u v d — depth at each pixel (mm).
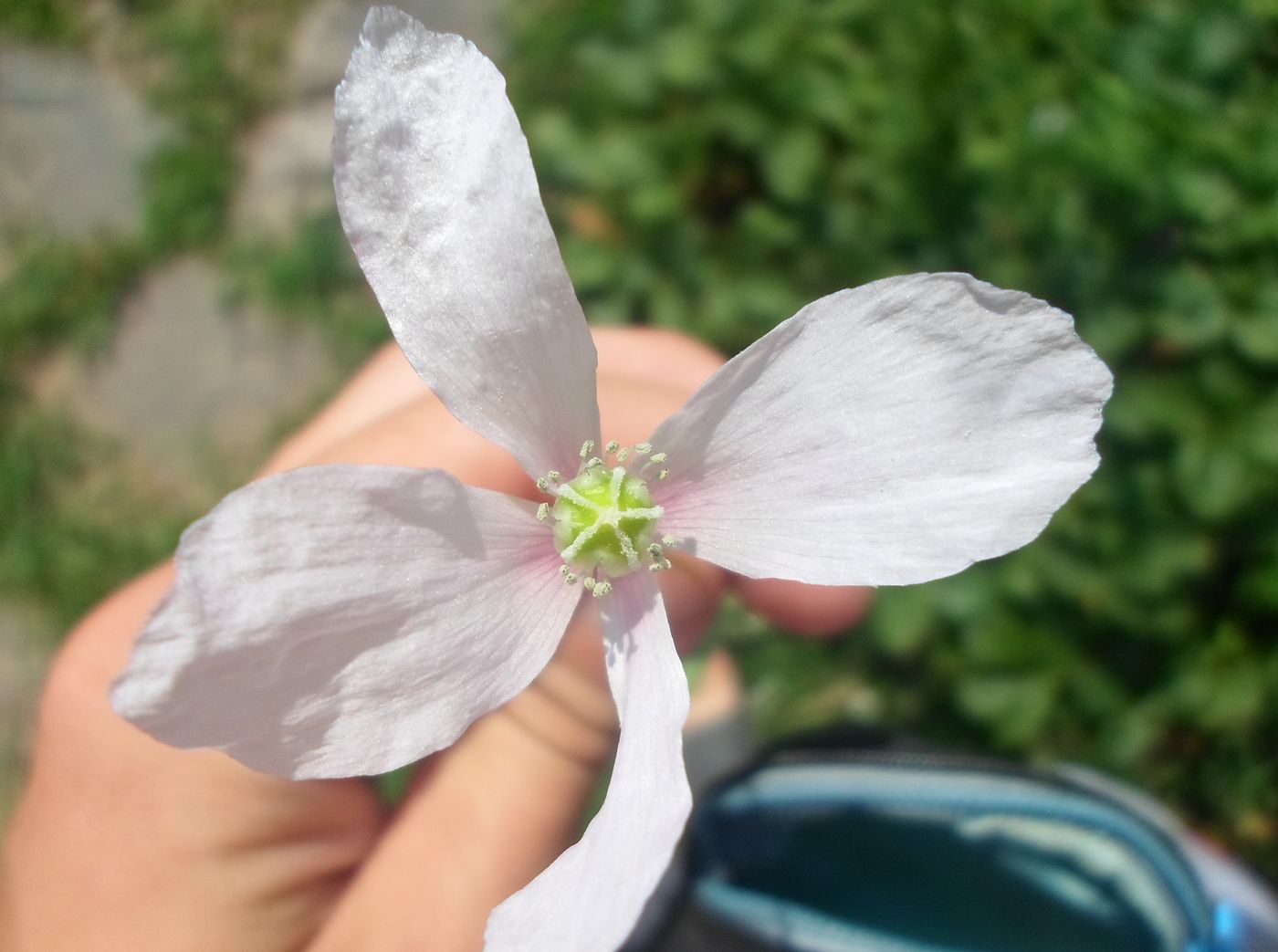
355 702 68
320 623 66
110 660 98
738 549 76
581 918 63
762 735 185
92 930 94
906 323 69
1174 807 171
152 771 95
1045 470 67
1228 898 151
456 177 70
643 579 82
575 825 101
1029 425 68
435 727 71
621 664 80
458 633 73
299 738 66
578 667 96
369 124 68
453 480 73
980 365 68
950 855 141
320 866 99
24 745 216
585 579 81
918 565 69
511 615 77
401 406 114
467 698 73
